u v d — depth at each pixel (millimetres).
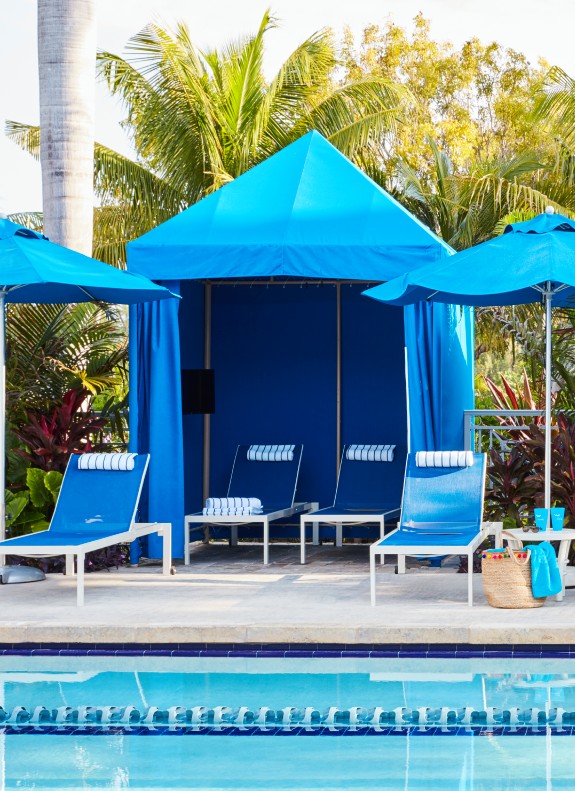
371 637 6398
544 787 4344
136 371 9336
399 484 10242
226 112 21203
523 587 6977
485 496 9352
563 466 9055
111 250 20438
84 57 11133
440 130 35031
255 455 10727
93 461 8703
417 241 8859
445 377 9164
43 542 7656
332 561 9641
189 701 5590
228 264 8992
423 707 5352
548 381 7879
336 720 5285
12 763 4777
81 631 6566
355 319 11055
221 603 7359
